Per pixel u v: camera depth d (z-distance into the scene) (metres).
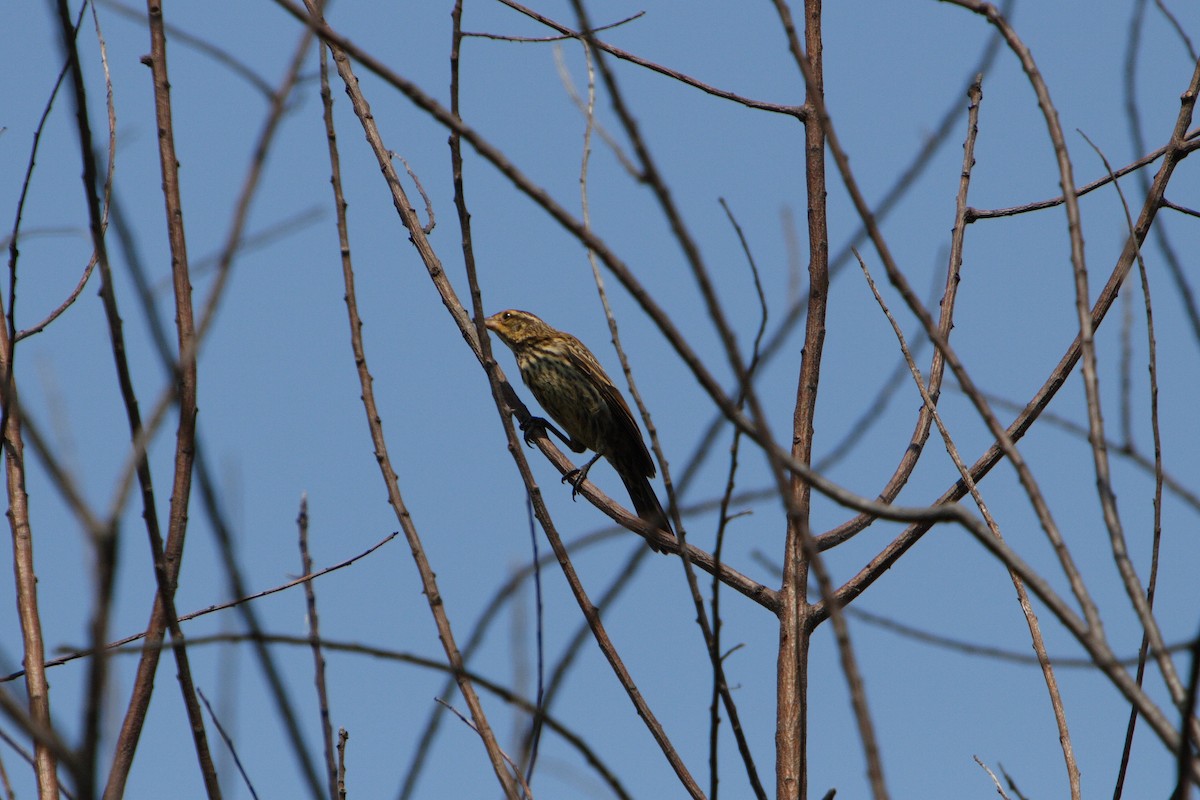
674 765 7.90
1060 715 7.70
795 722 8.96
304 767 5.12
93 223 5.30
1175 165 9.15
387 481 7.94
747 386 5.06
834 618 4.95
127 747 6.68
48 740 3.59
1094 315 9.37
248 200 4.67
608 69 5.00
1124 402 6.20
